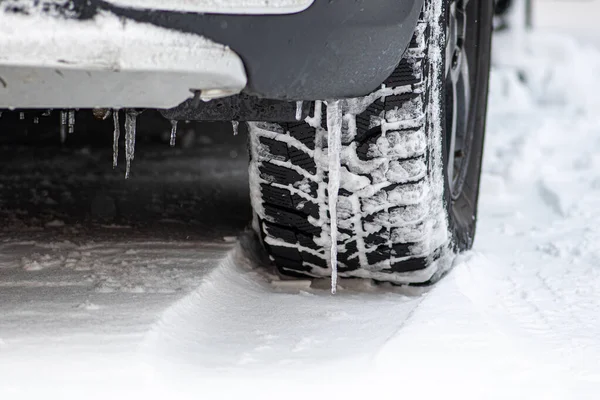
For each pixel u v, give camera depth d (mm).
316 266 4020
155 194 6059
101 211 5441
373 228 3730
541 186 6828
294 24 2896
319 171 3609
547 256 4891
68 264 4047
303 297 3898
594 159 7719
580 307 3939
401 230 3721
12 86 2623
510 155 8102
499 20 16859
